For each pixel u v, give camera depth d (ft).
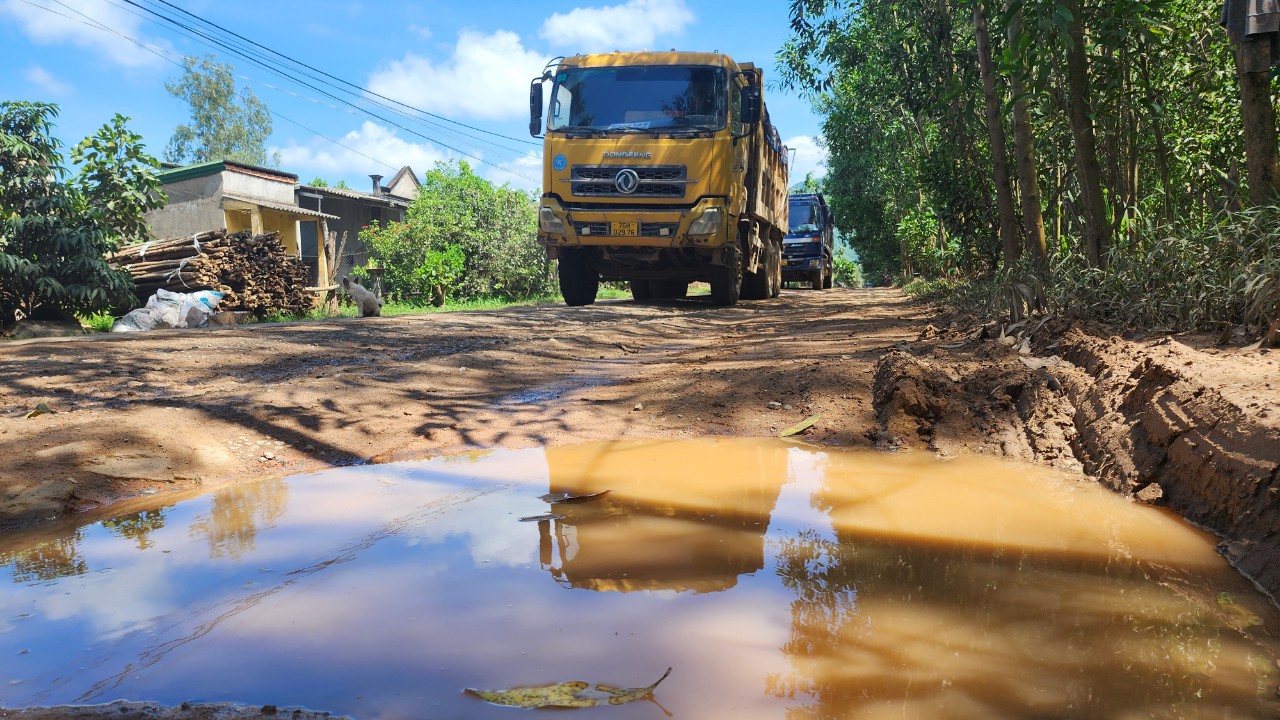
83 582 6.77
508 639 5.38
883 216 101.81
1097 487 9.82
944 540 7.73
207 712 4.40
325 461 11.75
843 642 5.32
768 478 10.31
